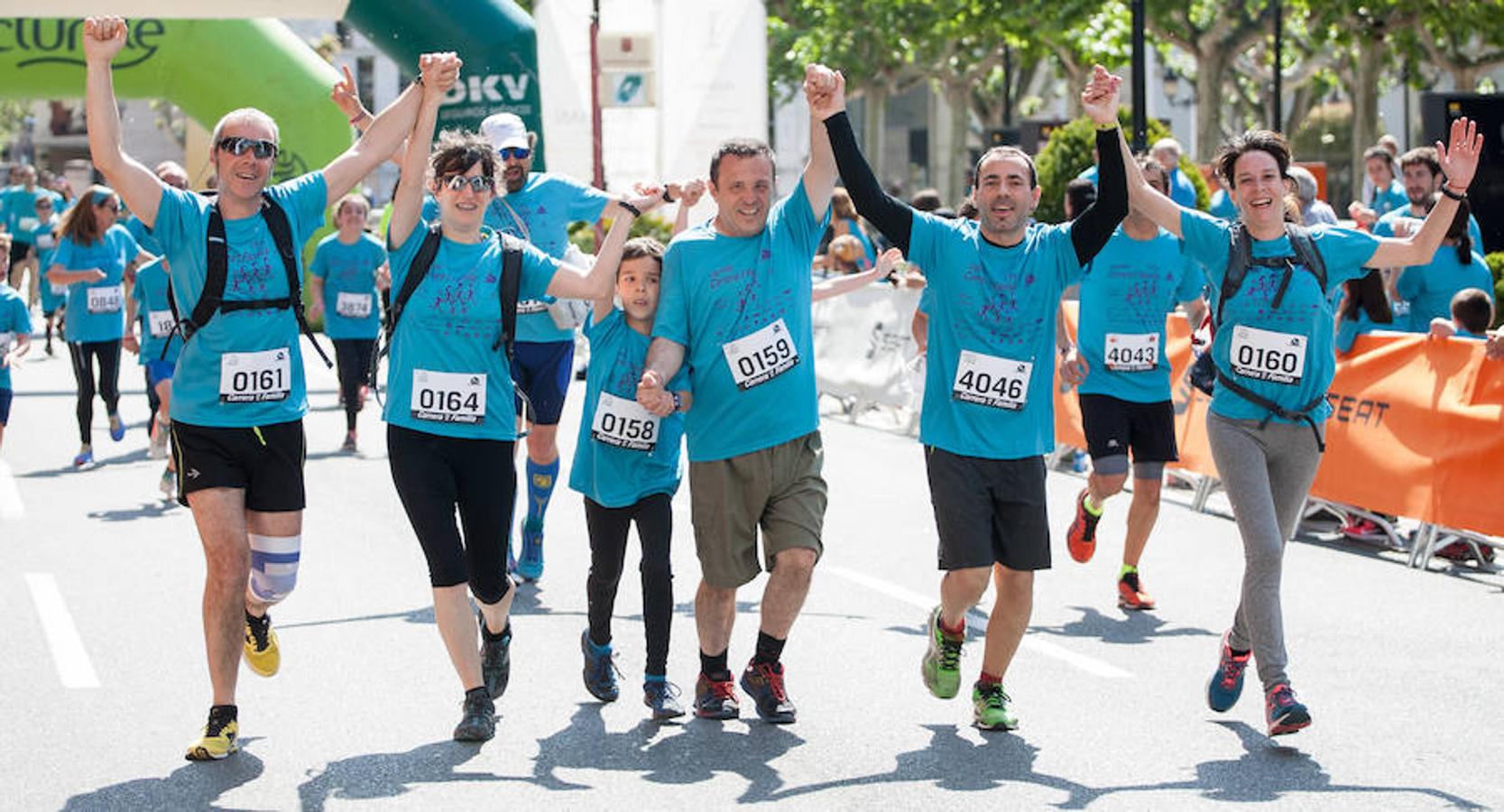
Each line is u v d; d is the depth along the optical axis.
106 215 14.20
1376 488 10.81
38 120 78.38
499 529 6.78
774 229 6.73
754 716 7.07
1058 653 8.14
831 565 10.18
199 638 8.33
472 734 6.66
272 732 6.83
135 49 25.22
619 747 6.63
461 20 20.72
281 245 6.37
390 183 53.84
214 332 6.31
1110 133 6.45
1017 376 6.54
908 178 67.88
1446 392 10.41
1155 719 7.04
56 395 19.39
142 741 6.71
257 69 25.59
